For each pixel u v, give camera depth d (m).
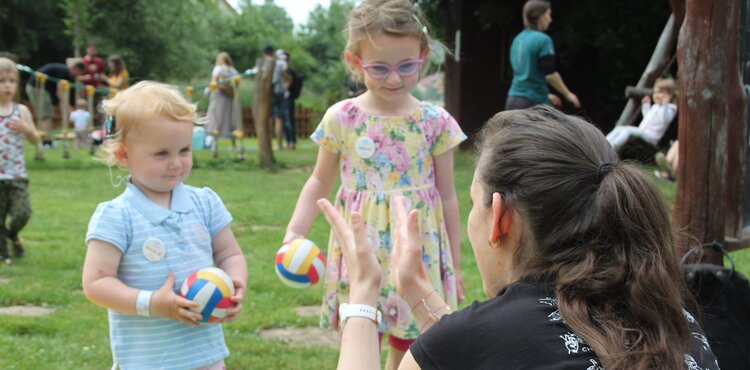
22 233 7.11
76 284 5.43
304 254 3.01
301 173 12.40
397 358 3.27
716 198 3.71
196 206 2.84
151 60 33.88
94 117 16.38
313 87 43.75
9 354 3.97
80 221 7.79
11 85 5.91
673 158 9.06
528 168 1.63
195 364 2.67
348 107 3.28
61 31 31.77
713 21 3.63
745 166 3.95
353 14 3.21
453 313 1.62
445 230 3.35
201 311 2.59
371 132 3.22
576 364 1.45
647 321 1.49
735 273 2.99
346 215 3.28
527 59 8.67
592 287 1.52
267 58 12.70
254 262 6.10
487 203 1.72
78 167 12.96
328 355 4.10
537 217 1.61
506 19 15.48
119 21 32.50
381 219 3.21
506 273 1.73
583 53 16.39
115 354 2.67
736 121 3.80
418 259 2.07
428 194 3.27
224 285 2.64
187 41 35.81
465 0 16.14
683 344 1.52
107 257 2.58
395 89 3.17
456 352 1.54
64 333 4.38
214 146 13.78
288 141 16.89
